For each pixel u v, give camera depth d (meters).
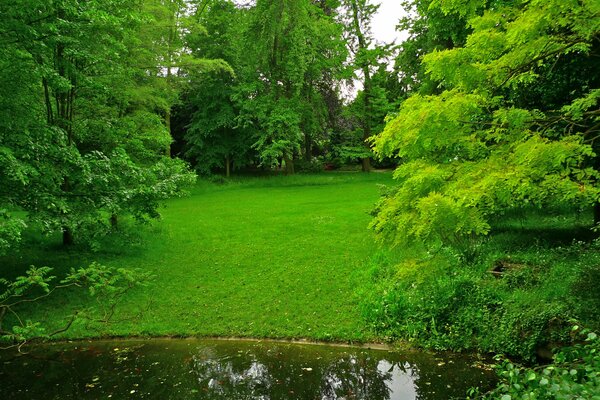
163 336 8.49
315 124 29.36
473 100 4.64
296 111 27.25
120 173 10.73
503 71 4.99
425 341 7.50
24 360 7.47
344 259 11.57
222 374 6.80
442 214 4.38
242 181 28.44
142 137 14.98
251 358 7.40
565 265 7.95
